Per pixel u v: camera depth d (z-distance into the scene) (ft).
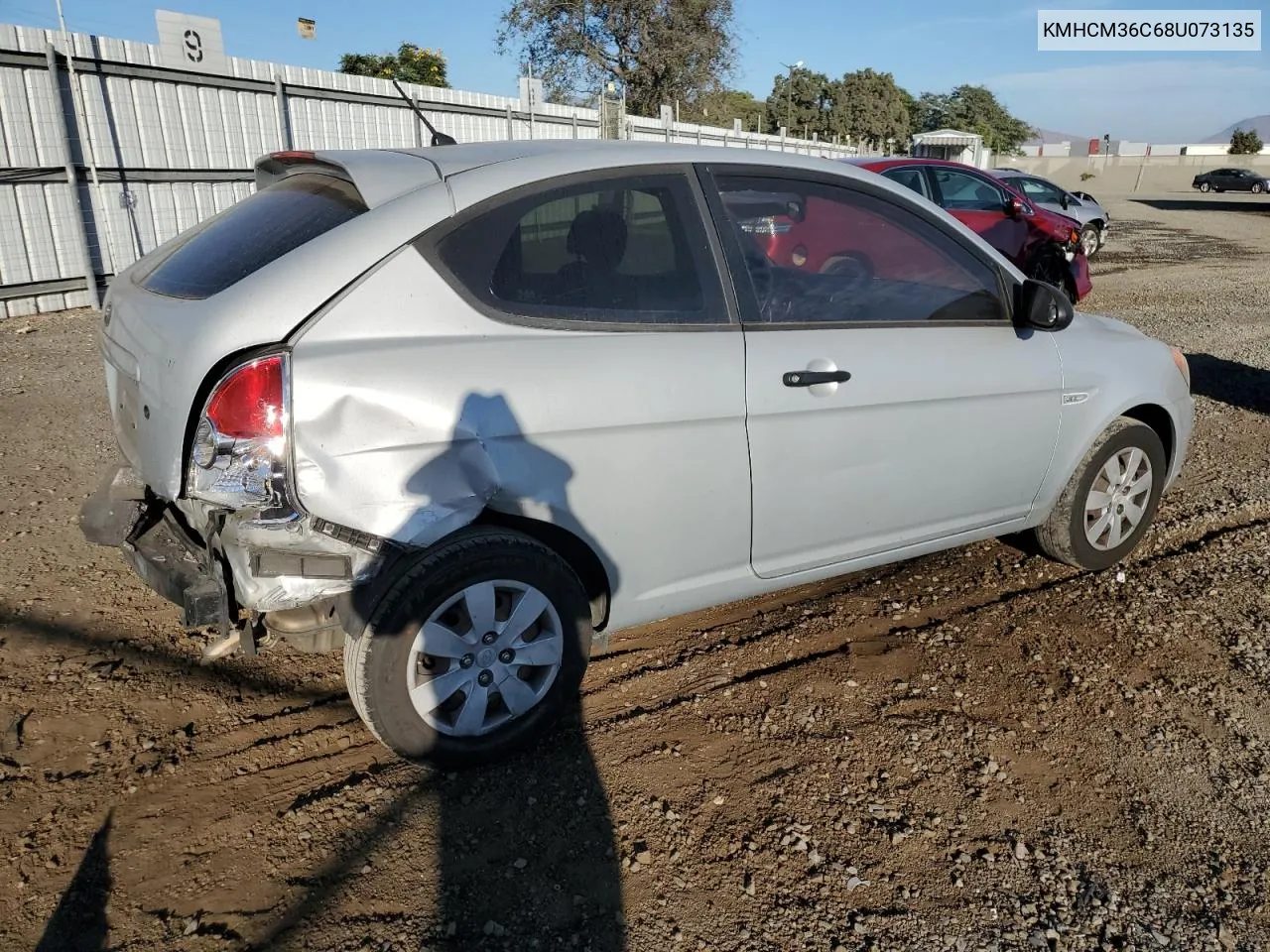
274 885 7.54
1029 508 12.26
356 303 7.80
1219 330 32.40
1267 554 14.03
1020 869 7.89
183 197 33.71
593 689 10.40
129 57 30.78
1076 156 235.20
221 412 7.41
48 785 8.59
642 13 95.20
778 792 8.74
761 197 9.93
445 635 8.33
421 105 43.75
